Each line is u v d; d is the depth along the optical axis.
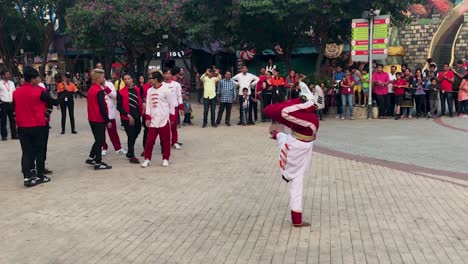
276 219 6.22
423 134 13.18
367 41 17.45
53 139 14.00
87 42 27.58
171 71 11.98
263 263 4.77
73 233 5.79
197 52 34.25
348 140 12.52
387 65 26.25
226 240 5.46
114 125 11.24
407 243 5.23
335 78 18.20
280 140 6.08
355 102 18.61
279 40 21.16
